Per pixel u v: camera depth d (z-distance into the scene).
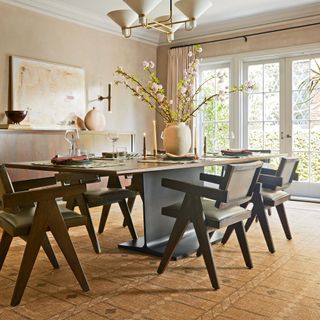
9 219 2.13
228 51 5.97
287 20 5.39
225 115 6.14
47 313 1.89
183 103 3.25
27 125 4.46
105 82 5.85
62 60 5.23
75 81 5.38
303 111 5.48
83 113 5.50
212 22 5.88
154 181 2.95
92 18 5.51
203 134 6.35
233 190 2.31
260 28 5.65
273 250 2.88
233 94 5.98
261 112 5.82
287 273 2.44
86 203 2.93
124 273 2.46
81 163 2.58
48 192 2.07
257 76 5.84
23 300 2.05
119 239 3.30
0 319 1.83
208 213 2.33
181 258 2.75
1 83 4.55
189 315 1.86
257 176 2.48
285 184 3.15
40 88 4.92
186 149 3.16
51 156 4.63
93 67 5.66
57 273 2.46
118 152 3.45
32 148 4.41
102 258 2.77
